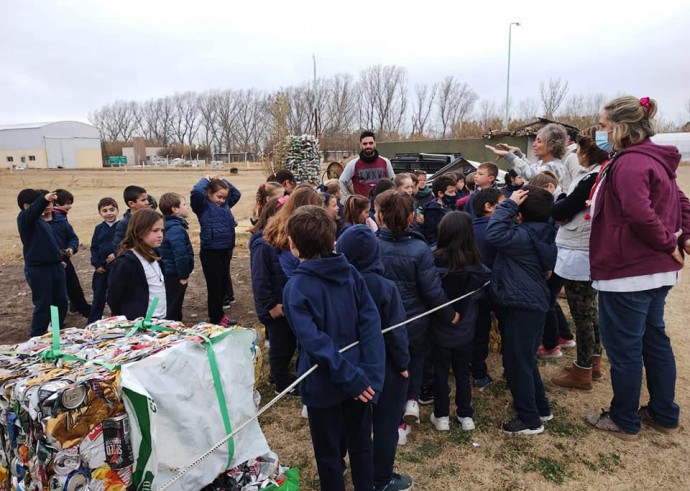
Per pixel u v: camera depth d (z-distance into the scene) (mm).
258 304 3629
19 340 5191
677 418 3195
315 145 12586
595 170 3402
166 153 84875
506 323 3186
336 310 2291
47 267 4906
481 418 3467
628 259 2881
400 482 2699
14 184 32812
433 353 3236
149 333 2551
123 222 4816
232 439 2230
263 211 4039
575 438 3174
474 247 3182
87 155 80000
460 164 9289
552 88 59719
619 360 3072
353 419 2432
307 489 2766
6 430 2031
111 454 1883
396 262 3006
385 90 66625
